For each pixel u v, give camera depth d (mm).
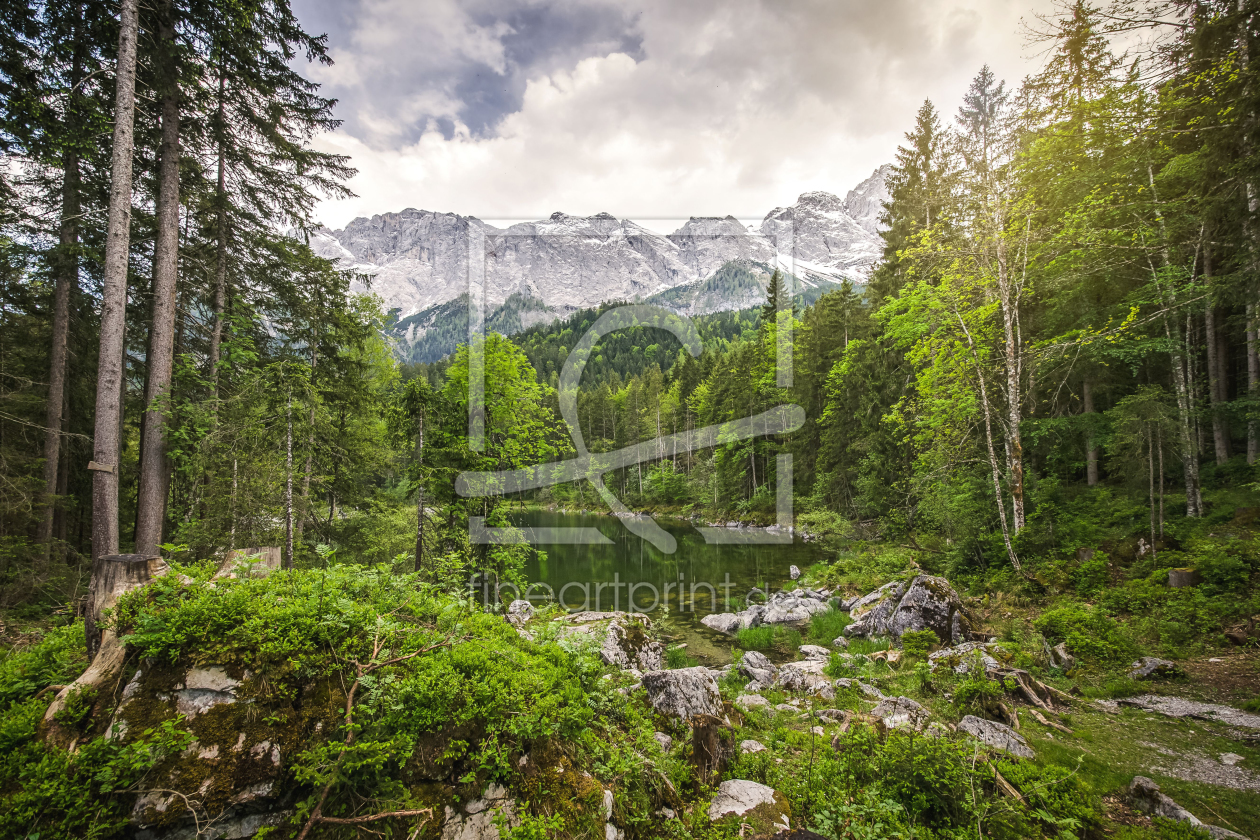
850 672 8758
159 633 2471
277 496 10953
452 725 2621
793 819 3771
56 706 2334
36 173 10562
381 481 21750
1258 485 10297
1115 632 8539
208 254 12172
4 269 10492
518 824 2477
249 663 2500
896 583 12500
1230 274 10758
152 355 9656
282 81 11531
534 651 3834
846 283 27766
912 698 7230
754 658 9445
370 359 22672
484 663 3021
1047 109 13422
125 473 14109
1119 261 12984
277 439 11047
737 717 5695
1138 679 7457
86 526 13734
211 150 11578
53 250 10359
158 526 9523
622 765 3164
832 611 13484
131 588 2865
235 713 2379
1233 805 4461
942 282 15008
